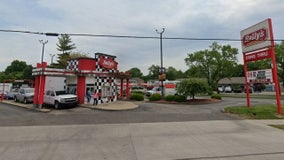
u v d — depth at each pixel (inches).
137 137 344.8
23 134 369.1
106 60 940.0
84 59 879.7
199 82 984.9
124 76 1122.7
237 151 264.1
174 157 242.5
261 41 619.8
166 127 427.2
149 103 984.9
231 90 2327.8
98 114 622.8
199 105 884.6
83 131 392.8
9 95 1283.2
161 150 270.8
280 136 349.7
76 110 727.7
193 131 389.4
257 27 636.7
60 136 353.7
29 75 2810.0
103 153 259.8
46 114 637.3
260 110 609.3
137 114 616.7
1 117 577.9
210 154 252.7
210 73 1863.9
